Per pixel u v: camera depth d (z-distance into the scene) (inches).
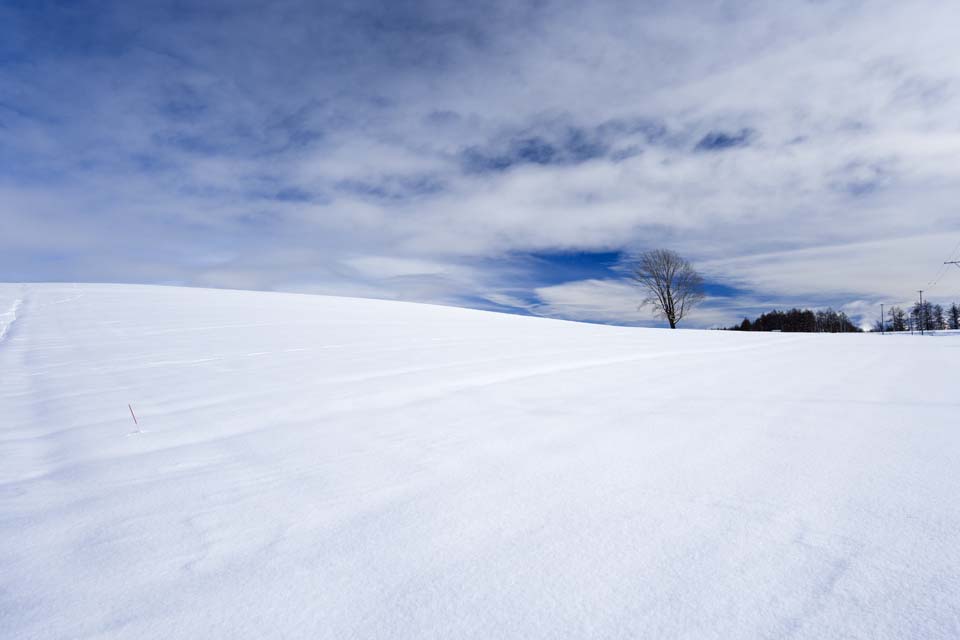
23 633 53.0
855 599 54.3
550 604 55.4
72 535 76.6
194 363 281.0
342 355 317.7
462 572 62.6
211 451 122.6
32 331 419.8
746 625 50.9
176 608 56.9
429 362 285.7
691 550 65.9
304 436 134.8
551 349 368.2
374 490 92.5
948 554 62.6
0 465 115.0
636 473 97.0
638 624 51.6
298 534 75.0
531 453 112.8
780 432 124.0
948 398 161.8
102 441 133.3
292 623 53.7
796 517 74.8
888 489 84.3
